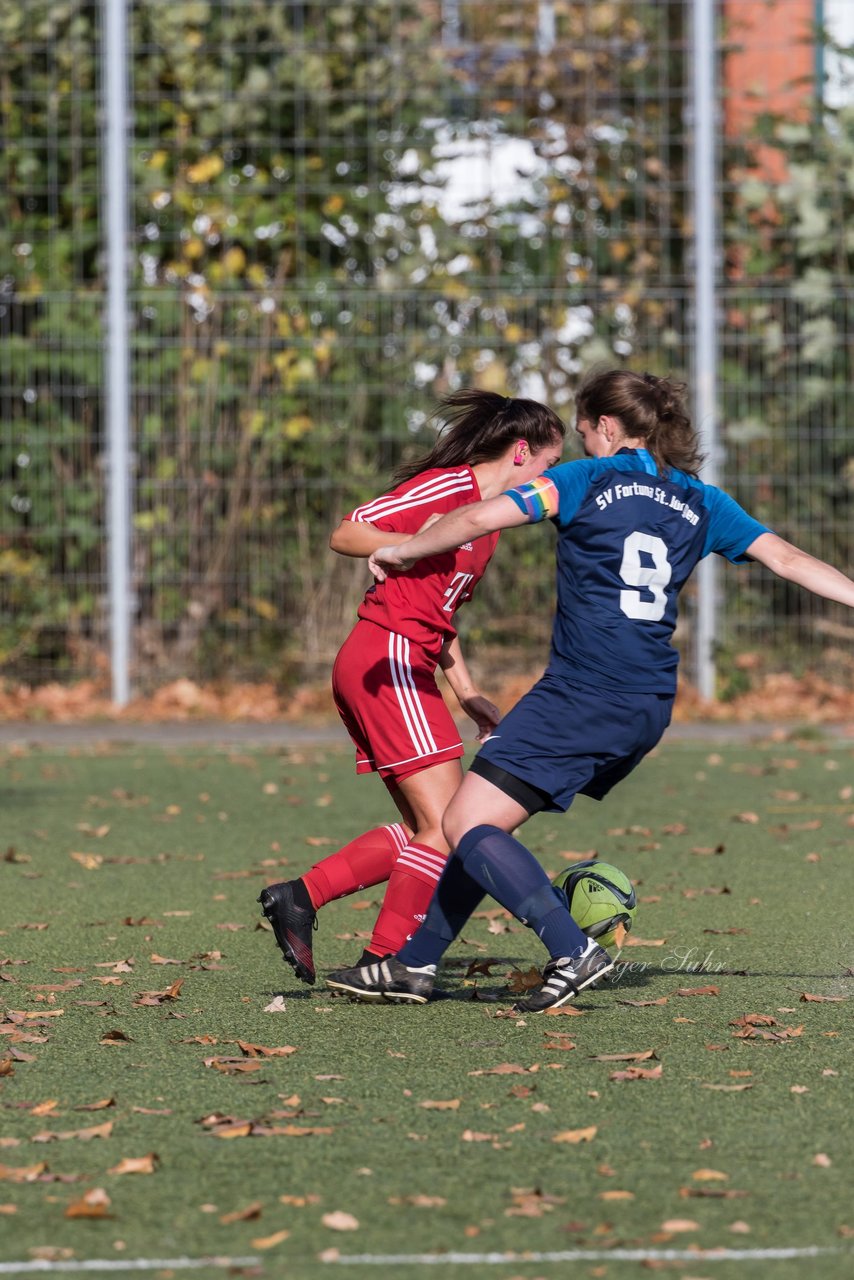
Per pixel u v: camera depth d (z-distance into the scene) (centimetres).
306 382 4525
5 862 2669
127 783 3516
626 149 4541
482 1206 1174
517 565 4503
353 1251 1098
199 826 3002
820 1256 1088
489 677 4522
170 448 4544
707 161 4466
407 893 1800
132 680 4550
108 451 4478
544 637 4519
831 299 4528
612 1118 1369
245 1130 1331
